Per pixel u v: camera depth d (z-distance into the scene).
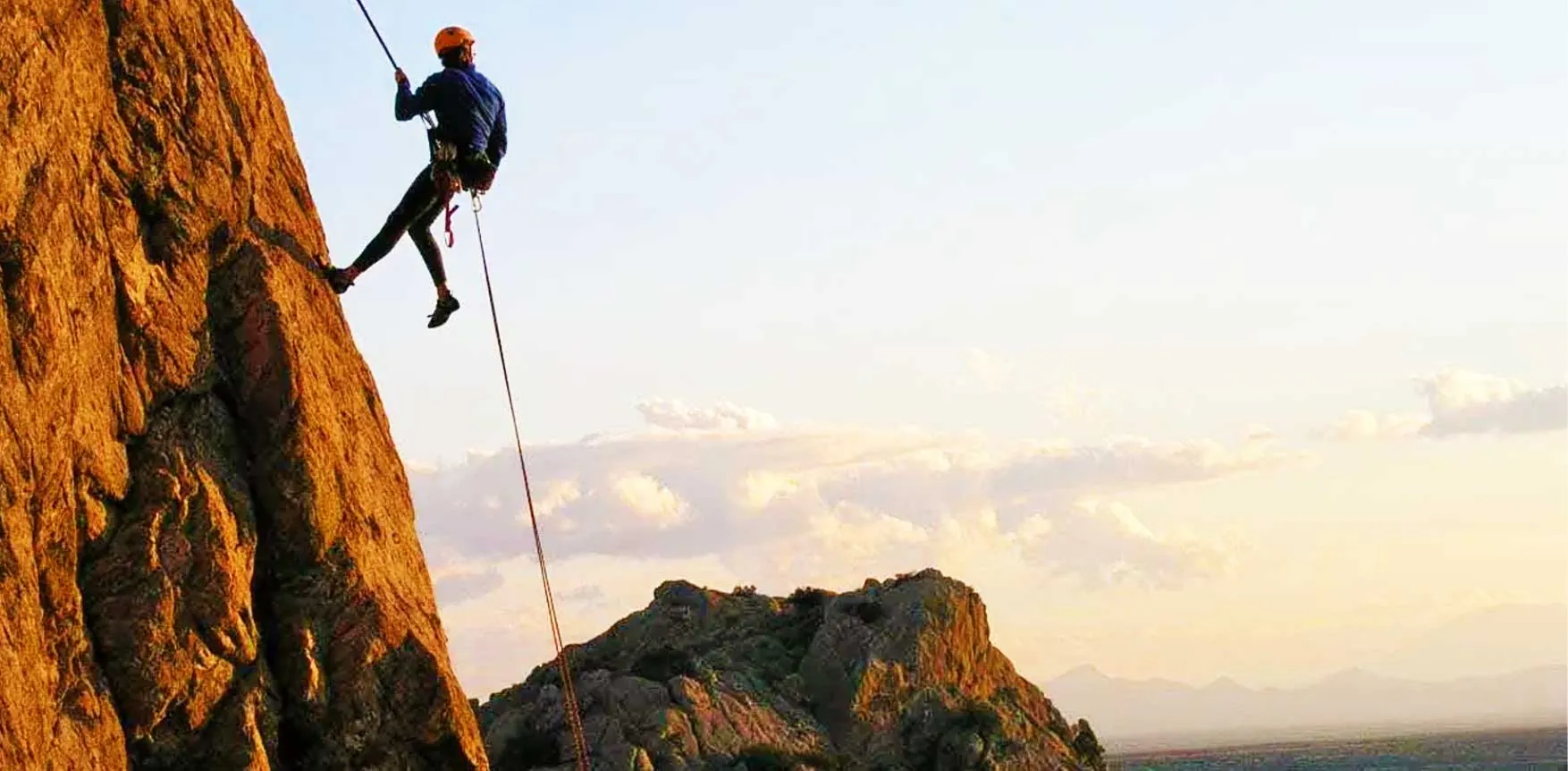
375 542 15.03
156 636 12.74
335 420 14.89
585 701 100.81
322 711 13.98
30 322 11.65
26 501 11.56
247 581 13.59
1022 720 112.38
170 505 13.08
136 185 13.36
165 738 12.90
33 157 11.86
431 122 17.28
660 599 119.50
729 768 96.50
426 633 14.92
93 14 12.95
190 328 13.77
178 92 13.87
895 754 106.06
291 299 14.74
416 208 17.02
